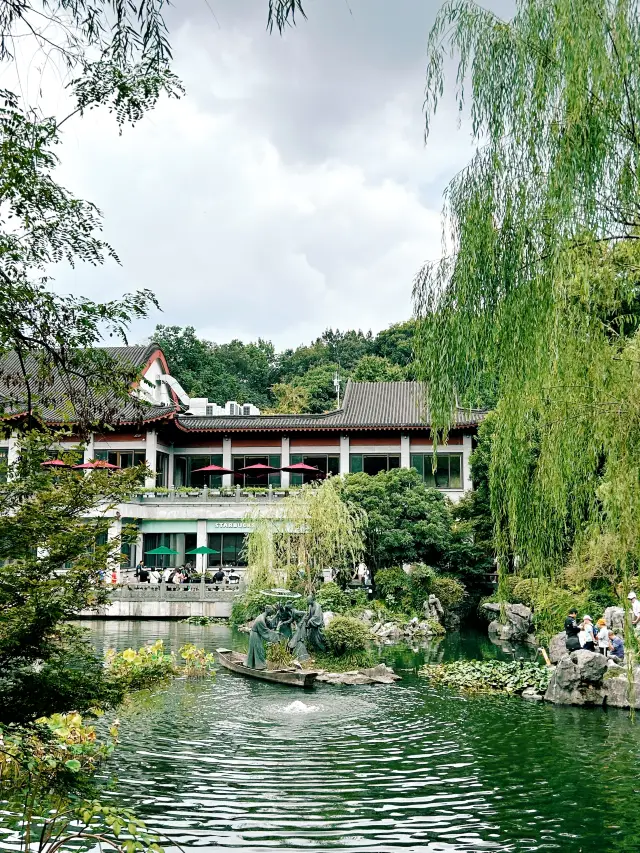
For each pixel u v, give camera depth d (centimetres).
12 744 672
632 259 768
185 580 3984
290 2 464
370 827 944
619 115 722
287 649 2212
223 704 1667
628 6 719
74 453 771
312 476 4744
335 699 1744
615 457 740
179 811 988
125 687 789
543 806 1018
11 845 804
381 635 3042
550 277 767
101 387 768
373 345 9119
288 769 1179
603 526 803
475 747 1316
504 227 790
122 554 770
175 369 8131
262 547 3172
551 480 790
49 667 741
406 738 1379
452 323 820
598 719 1536
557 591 1071
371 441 4719
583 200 730
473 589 3856
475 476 3966
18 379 775
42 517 716
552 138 755
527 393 796
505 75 788
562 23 720
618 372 754
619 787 1091
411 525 3703
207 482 4894
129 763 1202
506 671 2006
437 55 834
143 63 643
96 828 894
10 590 684
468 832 930
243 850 870
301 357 9575
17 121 676
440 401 834
